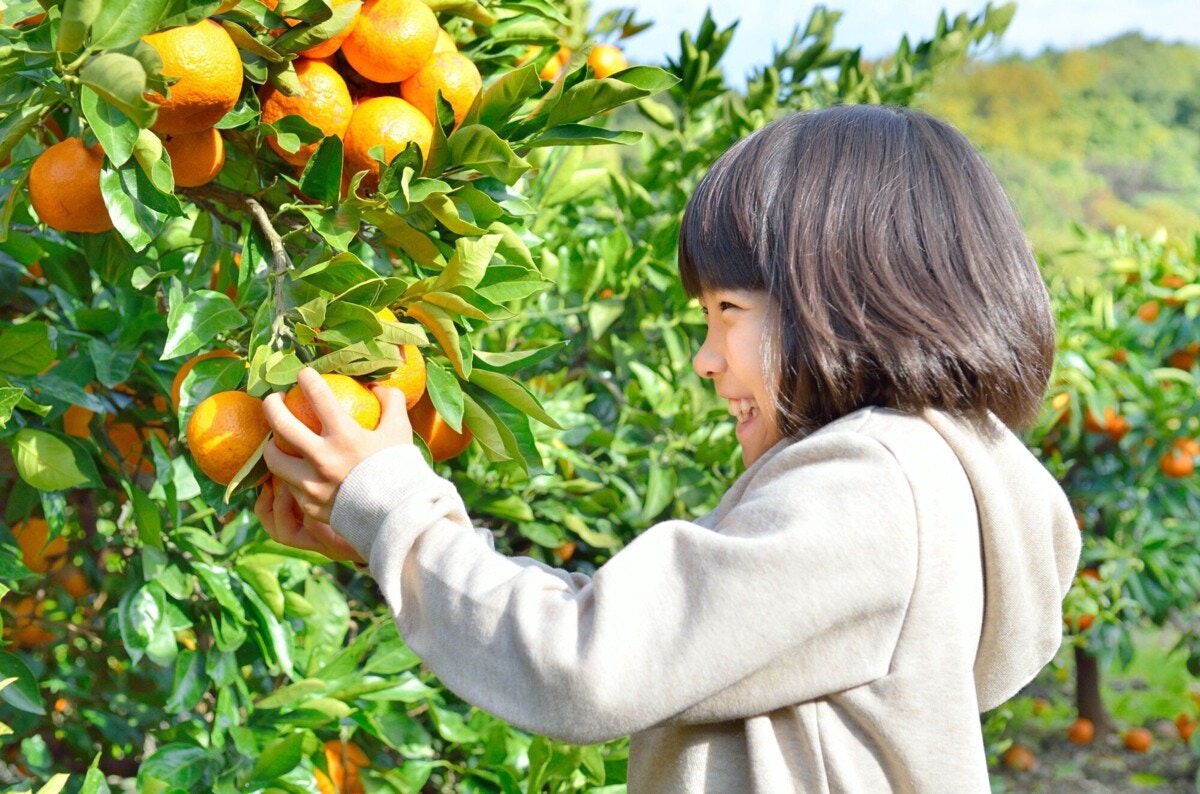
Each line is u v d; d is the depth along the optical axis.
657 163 2.82
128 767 1.87
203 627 1.64
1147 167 18.22
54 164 1.09
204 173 1.11
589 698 0.91
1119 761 4.65
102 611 1.89
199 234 1.41
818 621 0.93
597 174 2.14
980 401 1.04
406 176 1.04
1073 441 3.82
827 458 0.99
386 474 0.97
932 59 3.07
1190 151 18.38
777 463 1.01
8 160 1.22
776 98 2.84
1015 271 1.09
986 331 1.04
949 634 0.97
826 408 1.05
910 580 0.96
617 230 2.40
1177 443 3.76
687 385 2.40
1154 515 3.86
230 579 1.58
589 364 2.63
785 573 0.93
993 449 1.07
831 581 0.93
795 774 0.97
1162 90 18.72
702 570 0.95
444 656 0.98
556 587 1.01
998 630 1.07
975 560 1.01
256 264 1.17
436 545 1.00
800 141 1.10
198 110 1.00
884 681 0.96
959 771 0.96
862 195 1.06
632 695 0.91
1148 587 3.79
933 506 0.98
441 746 1.93
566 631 0.94
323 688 1.57
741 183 1.09
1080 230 4.18
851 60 2.99
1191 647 4.06
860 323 1.02
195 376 1.06
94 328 1.56
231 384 1.07
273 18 1.07
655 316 2.50
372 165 1.13
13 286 1.65
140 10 0.95
